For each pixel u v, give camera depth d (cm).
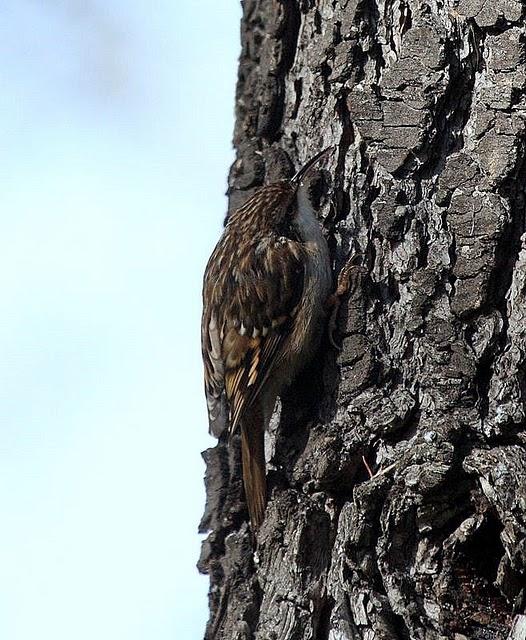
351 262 646
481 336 595
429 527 584
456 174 619
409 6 662
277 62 750
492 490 564
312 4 725
